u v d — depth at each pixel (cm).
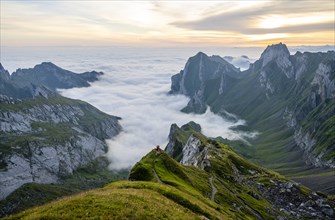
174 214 3972
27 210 3547
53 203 3725
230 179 13800
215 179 12606
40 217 3128
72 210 3353
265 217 9862
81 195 4091
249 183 14762
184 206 5225
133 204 3797
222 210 6875
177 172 9450
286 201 12650
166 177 8125
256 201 11475
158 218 3612
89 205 3522
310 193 13400
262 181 15100
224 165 15688
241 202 10462
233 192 11475
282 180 15825
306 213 11544
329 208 11719
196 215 4544
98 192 4359
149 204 4041
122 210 3503
